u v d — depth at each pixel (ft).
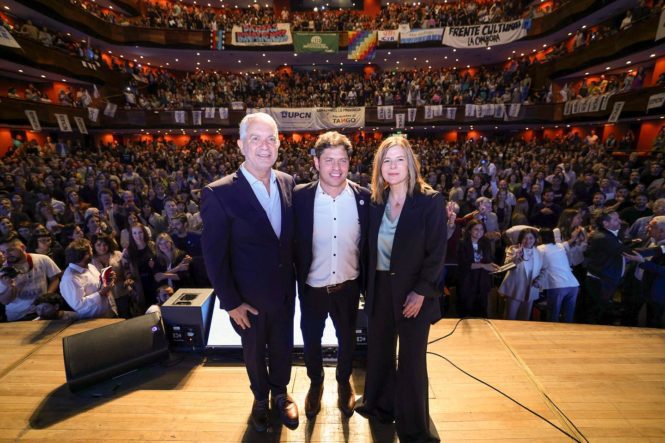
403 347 5.33
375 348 5.80
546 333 8.43
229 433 5.71
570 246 12.80
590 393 6.48
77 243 9.48
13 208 18.25
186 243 13.80
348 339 6.18
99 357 6.72
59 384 6.77
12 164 33.83
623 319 12.09
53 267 11.18
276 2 65.31
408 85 56.08
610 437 5.54
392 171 5.00
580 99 43.88
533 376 6.94
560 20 46.11
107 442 5.49
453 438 5.57
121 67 56.08
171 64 63.67
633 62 40.57
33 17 42.14
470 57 60.18
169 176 32.40
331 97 56.03
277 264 5.53
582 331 8.48
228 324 8.07
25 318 10.33
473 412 6.08
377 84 57.82
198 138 62.13
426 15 57.77
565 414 6.01
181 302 7.84
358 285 6.14
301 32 53.36
